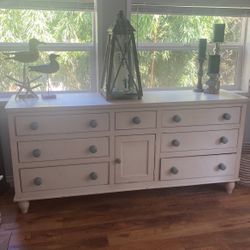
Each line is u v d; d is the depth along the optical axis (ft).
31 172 6.46
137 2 7.57
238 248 5.72
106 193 7.63
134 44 6.80
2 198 7.41
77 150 6.55
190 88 8.85
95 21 7.55
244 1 8.16
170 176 7.23
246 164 8.23
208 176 7.47
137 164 6.97
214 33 7.40
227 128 7.23
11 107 6.02
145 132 6.77
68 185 6.72
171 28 8.33
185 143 7.07
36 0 7.14
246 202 7.37
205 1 7.93
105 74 7.22
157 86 8.71
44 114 6.16
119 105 6.42
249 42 8.82
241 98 7.11
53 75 7.93
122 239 5.94
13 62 7.61
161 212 6.91
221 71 9.12
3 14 7.25
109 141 6.65
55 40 7.72
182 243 5.84
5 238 5.93
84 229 6.25
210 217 6.72
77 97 7.11
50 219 6.59
